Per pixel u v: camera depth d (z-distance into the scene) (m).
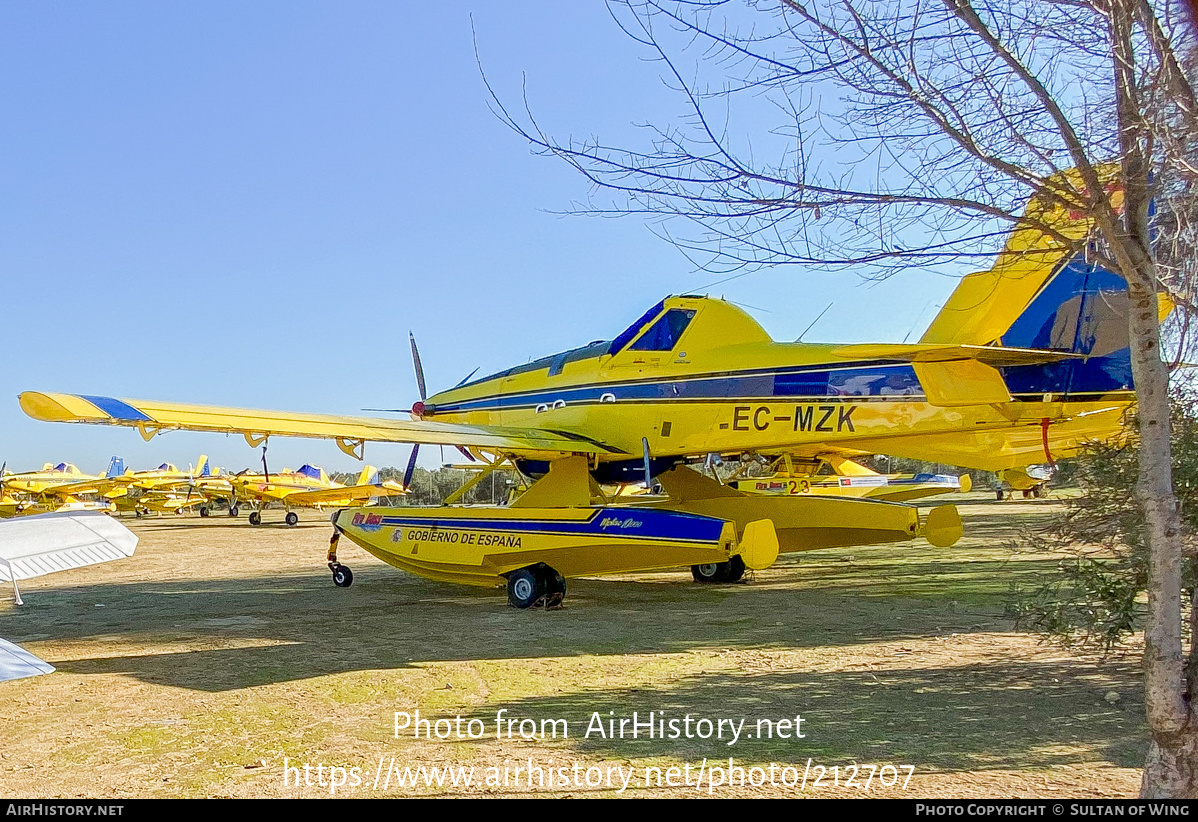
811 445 9.43
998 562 13.33
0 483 44.50
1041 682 5.71
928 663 6.38
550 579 9.71
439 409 12.69
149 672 6.65
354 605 10.29
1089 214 3.00
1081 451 5.44
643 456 10.30
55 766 4.42
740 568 11.68
